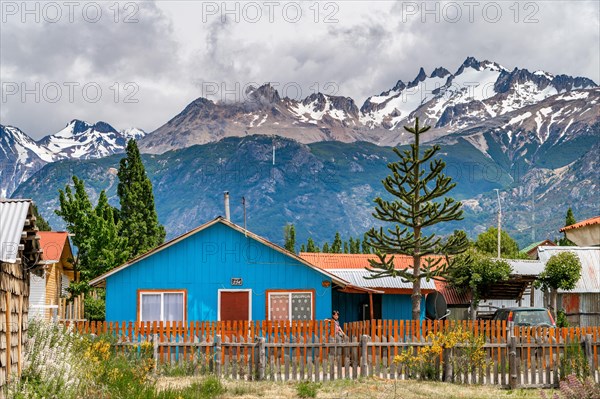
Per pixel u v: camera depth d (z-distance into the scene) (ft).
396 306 136.67
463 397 73.61
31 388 60.90
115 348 86.28
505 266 137.18
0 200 62.54
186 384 76.95
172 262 112.47
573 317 148.05
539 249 150.00
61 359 69.62
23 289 67.72
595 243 174.19
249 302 112.57
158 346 86.38
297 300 112.98
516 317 105.81
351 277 135.33
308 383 77.20
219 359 85.15
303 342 84.69
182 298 112.06
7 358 61.00
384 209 108.99
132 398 65.26
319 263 156.35
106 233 164.35
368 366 84.74
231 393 73.67
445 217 108.58
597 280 146.20
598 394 63.77
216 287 112.57
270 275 113.09
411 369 84.43
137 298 111.55
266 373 83.76
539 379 82.07
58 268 157.48
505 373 82.07
